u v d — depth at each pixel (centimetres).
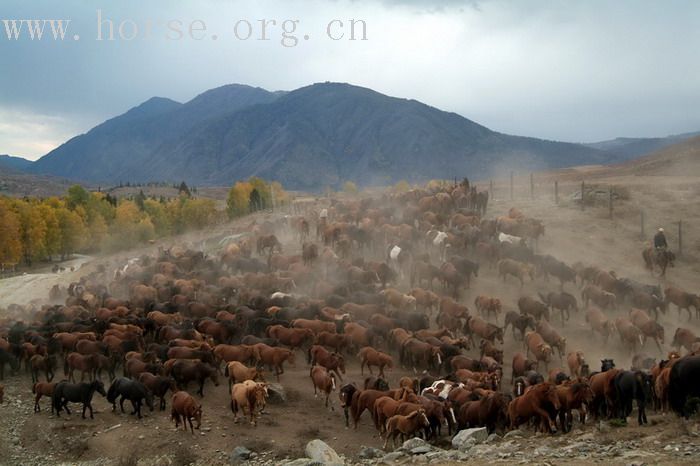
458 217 4703
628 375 1881
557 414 2008
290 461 1841
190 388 2720
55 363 2970
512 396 2353
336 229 4566
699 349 2481
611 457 1488
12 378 3067
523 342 3203
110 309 3872
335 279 3991
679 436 1598
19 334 3397
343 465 1720
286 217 5831
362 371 2830
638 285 3656
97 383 2494
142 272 4675
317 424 2341
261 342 2892
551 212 5519
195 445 2164
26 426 2423
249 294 3788
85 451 2191
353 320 3259
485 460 1603
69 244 10794
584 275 3828
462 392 2189
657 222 5084
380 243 4516
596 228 5069
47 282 6550
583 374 2459
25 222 9888
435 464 1630
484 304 3453
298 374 2883
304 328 3053
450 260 3972
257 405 2327
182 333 3064
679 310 3544
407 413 2008
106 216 12656
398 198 5444
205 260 4878
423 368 2908
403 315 3259
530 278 4081
